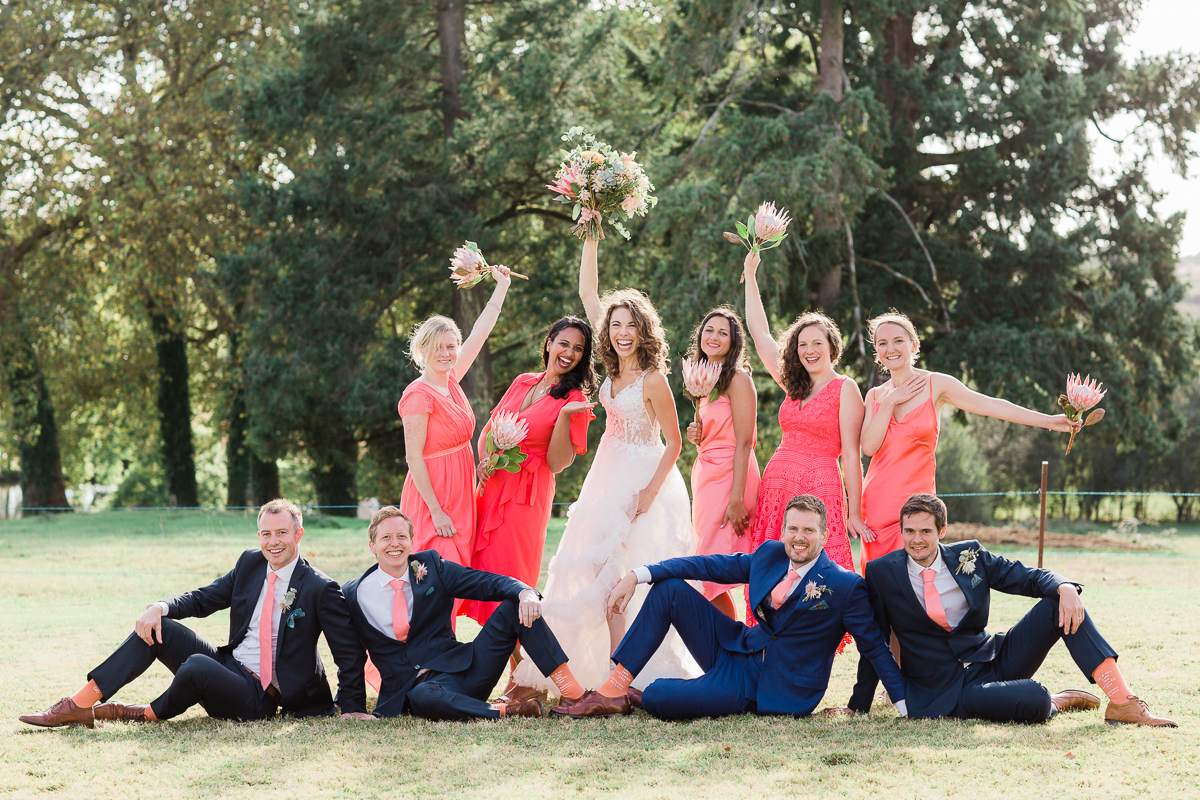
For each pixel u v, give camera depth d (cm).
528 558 529
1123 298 1909
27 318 2262
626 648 460
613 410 520
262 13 2217
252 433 2044
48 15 2197
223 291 1952
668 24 2105
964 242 2034
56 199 2192
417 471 517
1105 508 2953
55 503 2355
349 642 466
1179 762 358
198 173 2148
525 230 2220
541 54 1811
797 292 1823
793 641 457
